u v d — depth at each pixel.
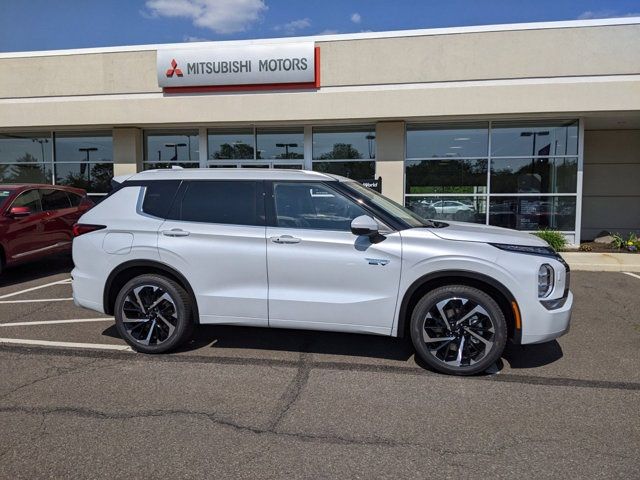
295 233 4.63
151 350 4.95
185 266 4.82
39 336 5.58
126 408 3.77
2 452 3.15
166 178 5.13
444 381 4.30
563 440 3.31
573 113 11.89
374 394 4.04
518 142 12.72
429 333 4.46
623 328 5.93
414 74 12.16
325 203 4.70
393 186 12.91
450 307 4.39
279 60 12.48
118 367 4.62
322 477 2.90
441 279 4.45
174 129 14.12
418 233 4.49
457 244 4.38
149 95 13.24
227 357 4.90
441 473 2.94
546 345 5.28
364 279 4.48
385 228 4.55
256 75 12.59
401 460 3.08
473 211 12.98
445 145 12.95
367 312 4.50
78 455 3.12
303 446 3.23
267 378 4.36
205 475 2.91
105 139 14.45
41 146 14.79
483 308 4.29
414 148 13.04
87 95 13.52
